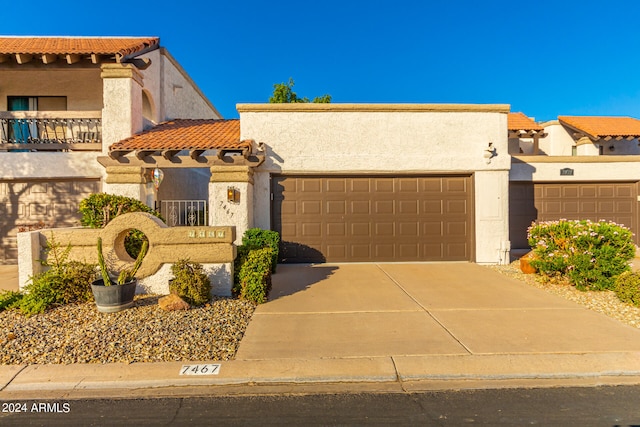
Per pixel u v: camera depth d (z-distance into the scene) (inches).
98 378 165.3
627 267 297.7
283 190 422.9
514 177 514.0
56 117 441.7
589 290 301.7
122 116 433.4
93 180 436.1
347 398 153.6
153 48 505.7
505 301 277.9
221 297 275.3
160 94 542.0
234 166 386.9
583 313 248.5
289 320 237.0
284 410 145.3
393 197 428.8
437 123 422.0
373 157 416.8
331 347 195.3
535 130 692.1
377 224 427.8
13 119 453.4
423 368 173.6
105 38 539.5
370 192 427.8
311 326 226.2
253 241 369.1
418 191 429.7
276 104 414.6
